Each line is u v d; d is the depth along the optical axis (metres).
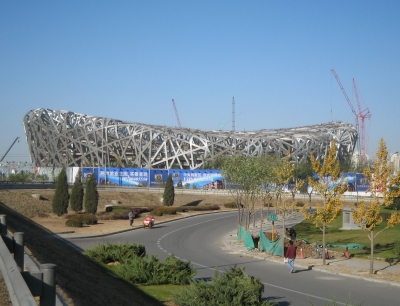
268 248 31.56
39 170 95.69
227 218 60.88
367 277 22.97
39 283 5.62
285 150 111.31
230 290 12.95
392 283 21.55
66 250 21.64
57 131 120.50
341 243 37.69
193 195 84.88
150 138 115.44
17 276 5.62
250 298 12.92
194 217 62.22
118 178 91.19
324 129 121.62
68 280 12.32
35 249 15.78
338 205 27.16
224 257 29.83
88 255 22.44
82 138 118.75
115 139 118.25
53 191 65.44
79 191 57.28
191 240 39.03
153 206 70.75
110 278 18.00
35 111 126.62
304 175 72.38
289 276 23.42
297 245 34.25
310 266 26.30
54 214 53.41
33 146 127.94
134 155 119.94
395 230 45.03
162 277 18.59
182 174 93.56
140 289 17.41
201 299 12.88
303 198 81.81
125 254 22.19
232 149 111.38
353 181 81.94
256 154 109.44
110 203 70.69
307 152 110.75
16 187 61.47
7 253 7.19
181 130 117.19
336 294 19.17
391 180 24.42
